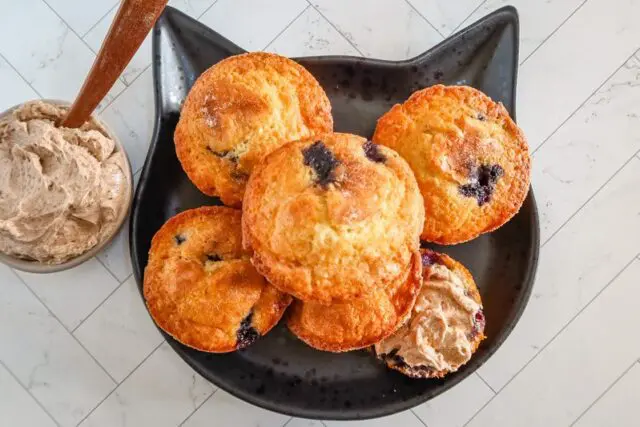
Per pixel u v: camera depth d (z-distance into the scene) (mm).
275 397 419
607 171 466
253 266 397
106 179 406
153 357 449
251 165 395
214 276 395
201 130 396
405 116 410
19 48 455
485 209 408
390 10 465
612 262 464
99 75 377
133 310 449
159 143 423
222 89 396
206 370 415
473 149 403
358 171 369
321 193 366
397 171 380
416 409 456
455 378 418
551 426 458
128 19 350
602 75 468
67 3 457
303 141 379
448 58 436
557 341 461
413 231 375
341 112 436
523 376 460
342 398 421
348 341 395
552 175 465
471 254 435
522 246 431
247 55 407
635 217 465
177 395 448
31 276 448
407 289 391
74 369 447
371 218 365
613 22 468
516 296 428
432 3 465
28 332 447
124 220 420
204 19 459
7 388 445
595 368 461
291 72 407
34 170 393
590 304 463
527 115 466
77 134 404
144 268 417
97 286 448
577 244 464
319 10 463
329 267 365
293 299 408
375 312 393
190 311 391
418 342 404
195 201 429
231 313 391
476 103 412
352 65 431
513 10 432
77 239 407
